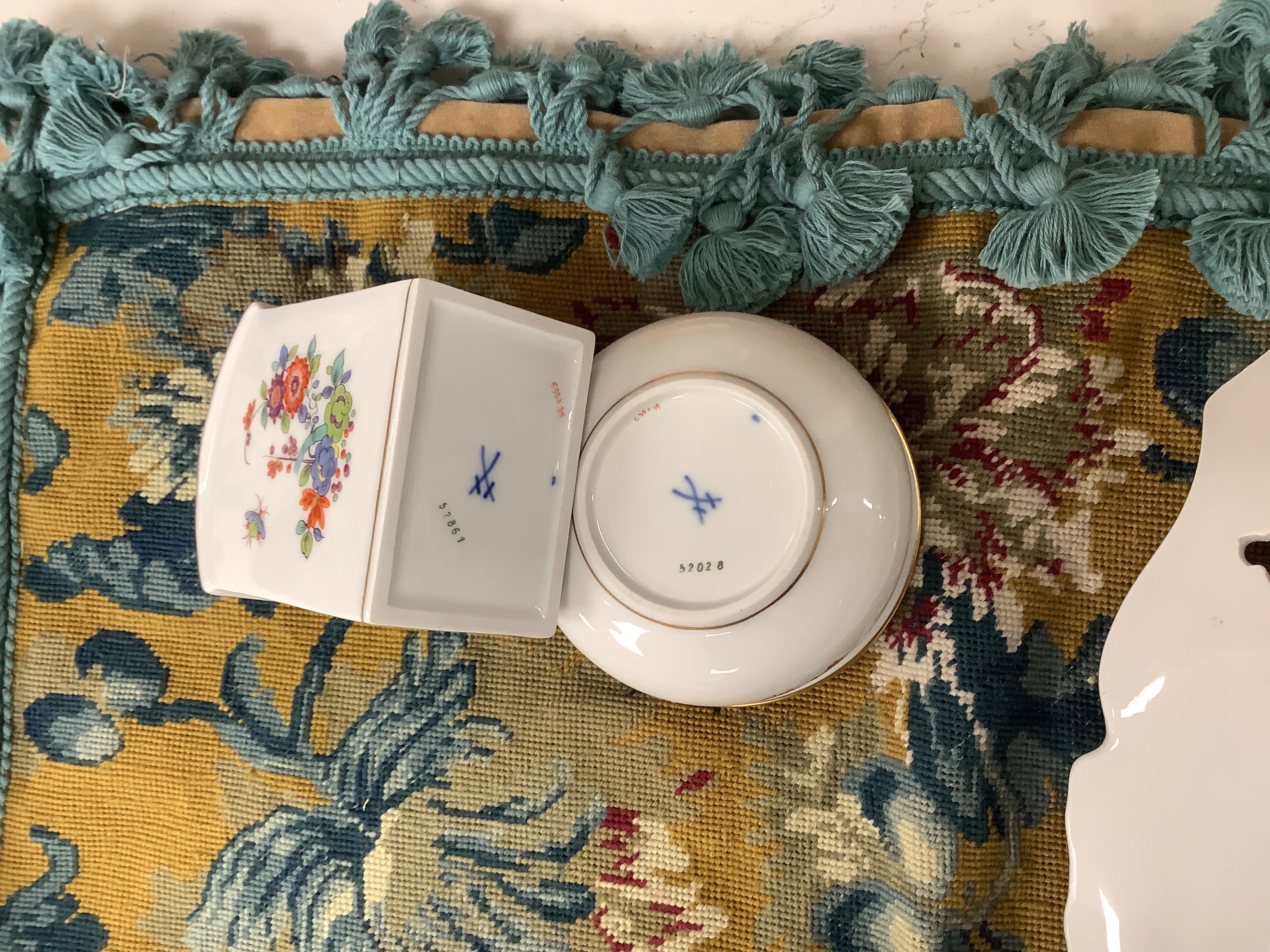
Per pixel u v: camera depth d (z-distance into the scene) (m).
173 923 0.66
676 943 0.58
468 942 0.60
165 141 0.62
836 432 0.48
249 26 0.66
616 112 0.61
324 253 0.62
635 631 0.49
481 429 0.45
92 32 0.67
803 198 0.54
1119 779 0.50
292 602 0.47
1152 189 0.49
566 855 0.60
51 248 0.67
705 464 0.48
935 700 0.54
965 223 0.55
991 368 0.55
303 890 0.63
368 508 0.41
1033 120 0.52
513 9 0.63
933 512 0.55
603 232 0.60
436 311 0.42
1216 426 0.50
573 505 0.49
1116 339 0.54
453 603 0.44
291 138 0.61
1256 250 0.50
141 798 0.66
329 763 0.62
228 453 0.53
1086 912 0.50
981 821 0.54
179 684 0.65
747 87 0.57
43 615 0.66
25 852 0.68
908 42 0.59
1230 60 0.53
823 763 0.57
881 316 0.57
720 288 0.57
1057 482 0.54
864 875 0.56
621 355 0.52
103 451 0.65
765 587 0.46
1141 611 0.50
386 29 0.60
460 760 0.61
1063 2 0.57
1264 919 0.46
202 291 0.64
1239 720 0.47
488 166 0.59
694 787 0.58
